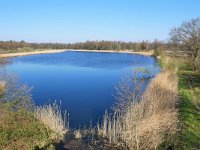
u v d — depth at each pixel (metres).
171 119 15.05
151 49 112.06
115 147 15.09
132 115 16.30
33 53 101.56
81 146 15.32
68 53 112.31
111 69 51.78
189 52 43.94
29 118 15.62
